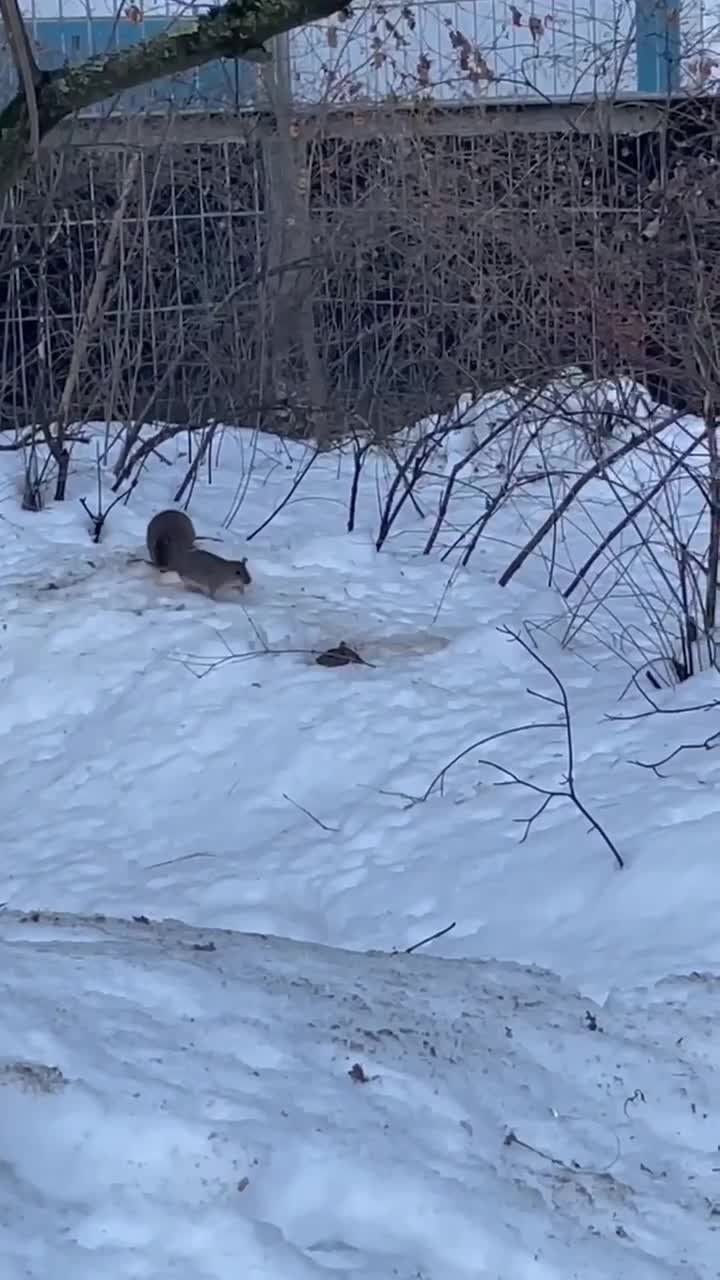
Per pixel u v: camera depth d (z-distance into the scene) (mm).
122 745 6902
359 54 12266
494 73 11891
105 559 8867
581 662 7406
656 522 8266
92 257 11812
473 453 9258
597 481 9891
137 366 10680
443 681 7207
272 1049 3254
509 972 4324
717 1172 3158
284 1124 2879
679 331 8938
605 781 6129
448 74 12469
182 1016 3402
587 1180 2971
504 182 11219
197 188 11883
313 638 7727
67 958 3676
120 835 6309
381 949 5348
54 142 9727
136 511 9672
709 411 7582
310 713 6922
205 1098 2930
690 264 9250
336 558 8930
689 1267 2750
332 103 11297
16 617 7961
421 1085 3184
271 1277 2428
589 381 9727
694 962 4957
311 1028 3412
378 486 10148
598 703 6852
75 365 10258
